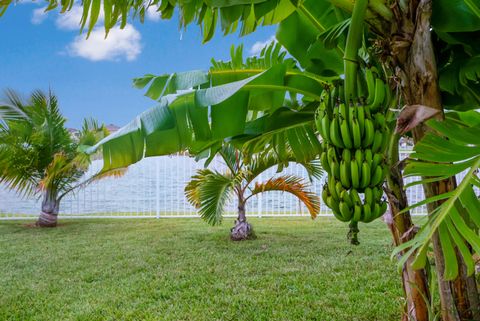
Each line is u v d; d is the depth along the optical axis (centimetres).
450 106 188
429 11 134
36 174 811
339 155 137
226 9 165
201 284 403
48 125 800
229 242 632
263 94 232
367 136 132
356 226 138
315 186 984
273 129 231
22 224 873
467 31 147
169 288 392
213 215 575
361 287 382
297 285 393
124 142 217
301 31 214
